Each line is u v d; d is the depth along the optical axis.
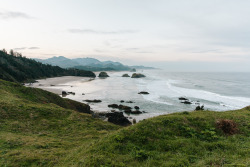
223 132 10.98
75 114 25.02
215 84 110.88
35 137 14.54
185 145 9.05
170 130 11.06
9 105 20.91
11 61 140.75
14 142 12.19
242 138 10.13
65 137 15.90
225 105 50.84
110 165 7.18
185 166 6.87
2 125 16.00
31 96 31.75
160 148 8.88
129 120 38.53
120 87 94.50
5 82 32.94
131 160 7.74
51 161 9.15
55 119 21.39
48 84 106.31
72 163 8.09
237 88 88.81
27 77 129.50
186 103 54.22
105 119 38.59
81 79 154.12
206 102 55.34
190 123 12.18
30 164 9.00
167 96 66.88
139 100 59.84
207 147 8.81
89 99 61.16
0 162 8.92
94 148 9.05
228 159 7.04
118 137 9.74
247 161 6.53
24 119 18.92
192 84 111.38
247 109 19.62
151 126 11.30
